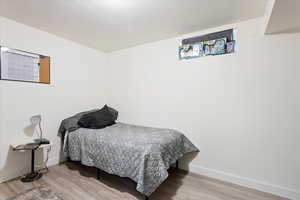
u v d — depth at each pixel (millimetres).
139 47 2979
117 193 1871
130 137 2055
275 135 1877
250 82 2010
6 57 2049
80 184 2049
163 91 2703
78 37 2646
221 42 2191
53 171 2389
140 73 2977
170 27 2270
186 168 2490
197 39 2381
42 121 2424
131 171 1753
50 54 2504
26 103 2244
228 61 2146
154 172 1655
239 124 2086
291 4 1319
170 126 2639
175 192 1915
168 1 1673
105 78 3453
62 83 2676
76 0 1665
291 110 1792
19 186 1981
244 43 2041
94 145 2131
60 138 2664
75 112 2879
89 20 2094
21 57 2182
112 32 2449
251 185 2010
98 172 2176
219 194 1884
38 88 2369
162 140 1951
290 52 1788
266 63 1912
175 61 2580
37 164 2393
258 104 1966
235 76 2104
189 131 2465
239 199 1798
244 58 2041
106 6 1771
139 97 2992
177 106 2568
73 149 2363
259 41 1947
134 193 1877
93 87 3195
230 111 2145
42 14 1942
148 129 2574
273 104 1882
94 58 3205
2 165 2047
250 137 2021
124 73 3203
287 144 1817
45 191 1886
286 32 1802
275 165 1883
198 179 2227
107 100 3480
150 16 1984
